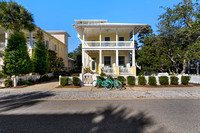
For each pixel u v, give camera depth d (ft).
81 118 11.57
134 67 43.60
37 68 40.81
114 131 9.07
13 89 26.84
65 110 13.83
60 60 61.57
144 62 44.57
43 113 12.94
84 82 30.78
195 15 34.09
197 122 10.54
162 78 29.89
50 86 30.48
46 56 44.75
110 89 26.14
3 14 30.86
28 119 11.39
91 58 57.06
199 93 22.16
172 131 9.06
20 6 32.86
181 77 30.58
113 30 50.52
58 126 9.96
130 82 30.25
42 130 9.32
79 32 51.93
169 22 39.29
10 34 33.76
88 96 20.44
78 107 14.87
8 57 30.53
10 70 30.09
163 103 16.31
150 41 53.67
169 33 41.32
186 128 9.49
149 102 16.85
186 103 16.28
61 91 24.40
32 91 24.57
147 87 28.19
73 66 120.47
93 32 52.75
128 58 54.39
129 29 49.44
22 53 32.68
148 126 9.87
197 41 34.60
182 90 24.61
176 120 10.98
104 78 29.76
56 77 54.80
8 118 11.64
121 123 10.46
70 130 9.28
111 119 11.31
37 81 38.99
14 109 14.29
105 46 46.70
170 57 42.50
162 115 12.16
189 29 35.73
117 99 18.63
